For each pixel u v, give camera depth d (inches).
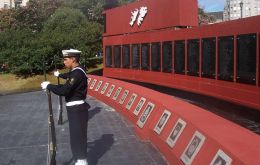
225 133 253.4
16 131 468.8
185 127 300.4
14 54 1781.5
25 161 340.5
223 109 644.7
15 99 795.4
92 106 653.3
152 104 417.4
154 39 881.5
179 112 336.5
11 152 371.6
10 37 1825.8
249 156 200.8
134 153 350.9
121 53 1078.4
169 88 876.6
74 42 1879.9
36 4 2903.5
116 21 1164.5
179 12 864.3
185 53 738.8
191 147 268.8
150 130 386.6
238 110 599.2
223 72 597.0
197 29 688.4
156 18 955.3
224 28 593.3
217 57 617.0
